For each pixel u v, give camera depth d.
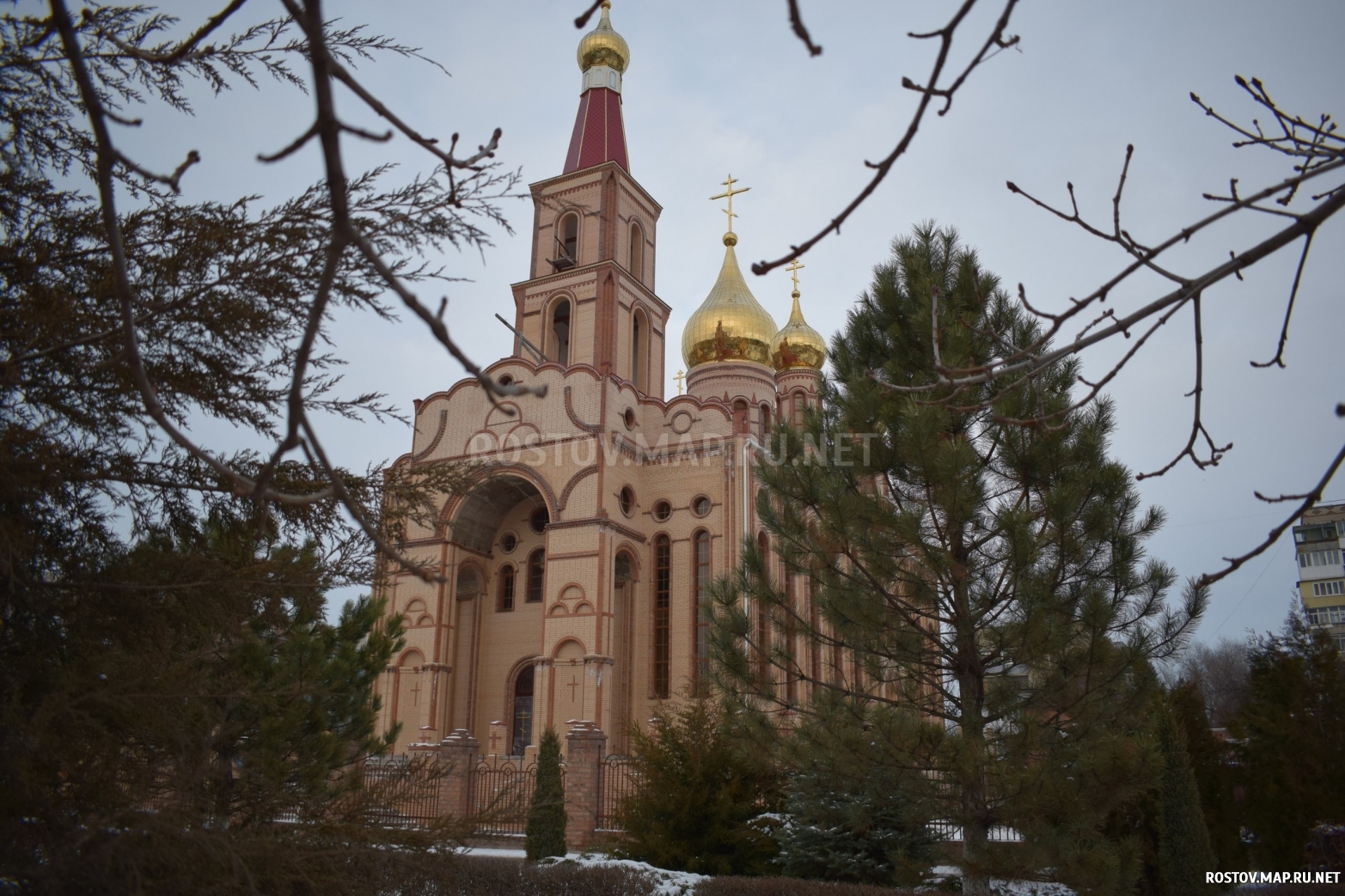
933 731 12.05
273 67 7.38
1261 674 18.78
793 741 13.60
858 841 17.25
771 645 15.05
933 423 12.71
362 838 8.34
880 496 13.61
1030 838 11.73
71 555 7.46
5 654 7.22
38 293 7.02
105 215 2.90
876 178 3.29
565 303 39.81
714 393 47.06
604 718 30.64
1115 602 12.56
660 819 18.23
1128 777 11.45
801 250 3.43
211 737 8.96
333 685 13.89
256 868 7.18
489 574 36.84
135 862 6.32
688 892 14.98
